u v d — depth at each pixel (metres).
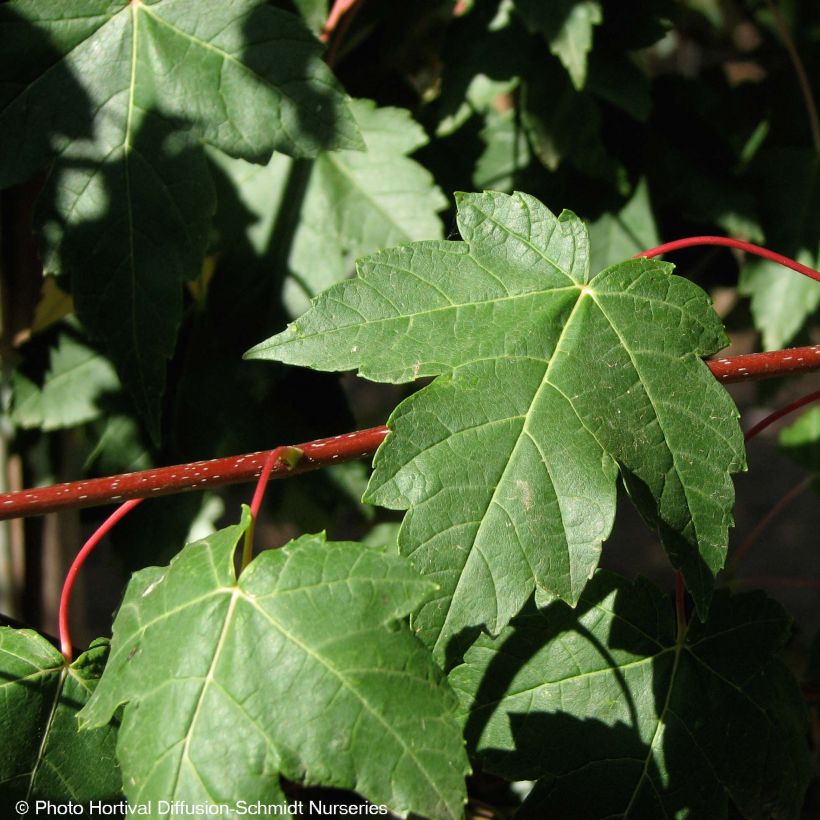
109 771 0.75
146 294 0.80
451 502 0.73
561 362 0.75
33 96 0.80
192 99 0.80
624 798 0.77
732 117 0.92
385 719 0.72
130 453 0.86
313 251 0.85
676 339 0.75
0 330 0.88
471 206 0.76
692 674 0.77
